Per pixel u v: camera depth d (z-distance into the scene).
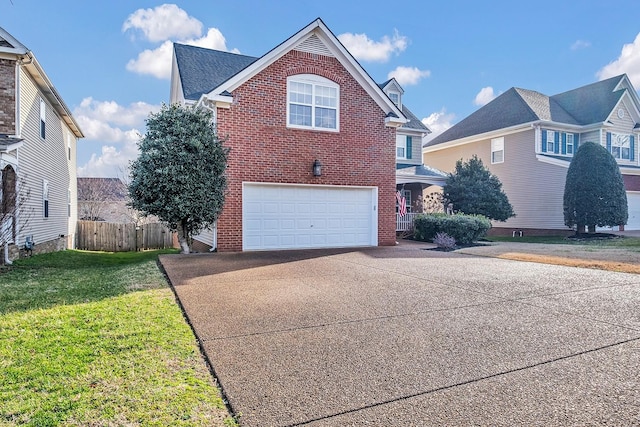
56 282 7.31
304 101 12.17
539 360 3.52
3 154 9.88
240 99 11.32
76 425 2.47
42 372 3.19
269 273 7.73
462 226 14.36
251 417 2.62
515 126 22.19
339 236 12.72
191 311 5.05
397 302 5.50
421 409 2.71
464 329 4.36
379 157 13.20
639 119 23.62
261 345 3.89
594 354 3.64
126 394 2.85
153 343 3.87
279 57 11.81
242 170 11.34
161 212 10.28
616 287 6.40
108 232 19.62
